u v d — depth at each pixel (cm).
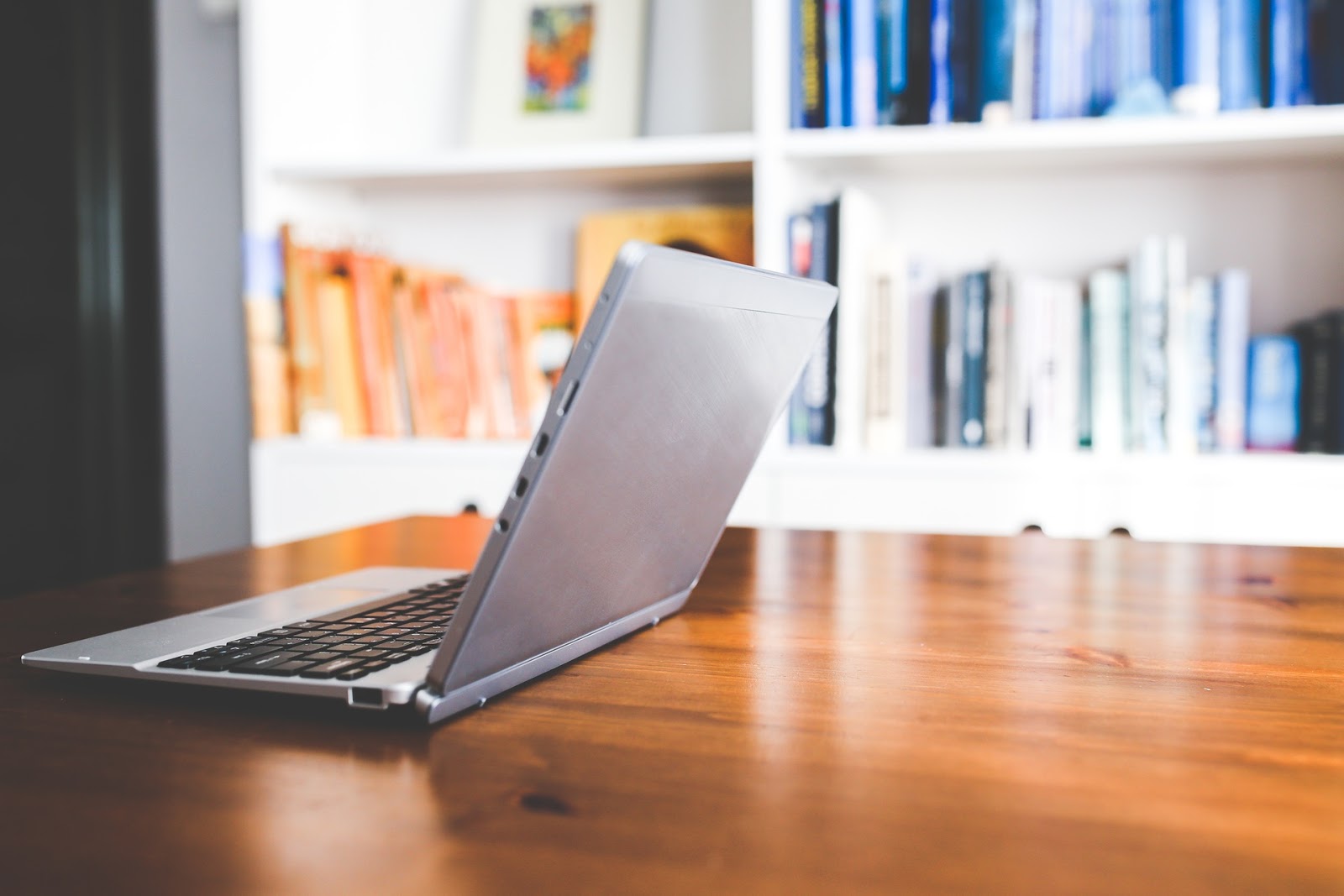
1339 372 151
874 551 96
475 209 203
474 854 33
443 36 203
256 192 177
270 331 178
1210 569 86
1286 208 172
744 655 58
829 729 45
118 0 210
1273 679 53
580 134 189
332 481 176
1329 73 149
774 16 161
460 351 187
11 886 31
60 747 43
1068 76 156
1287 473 146
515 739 44
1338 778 39
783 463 160
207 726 46
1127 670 55
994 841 34
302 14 187
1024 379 162
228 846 34
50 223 213
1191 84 152
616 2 190
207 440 218
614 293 42
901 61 160
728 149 165
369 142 207
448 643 45
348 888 31
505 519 44
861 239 164
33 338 216
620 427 47
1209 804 37
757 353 57
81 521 216
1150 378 157
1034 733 45
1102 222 179
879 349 162
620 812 36
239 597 75
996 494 154
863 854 33
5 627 66
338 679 47
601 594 56
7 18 212
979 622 67
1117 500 151
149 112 213
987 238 183
